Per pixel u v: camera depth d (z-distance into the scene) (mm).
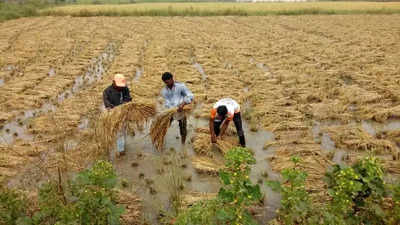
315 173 5492
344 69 12461
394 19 30062
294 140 6738
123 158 6285
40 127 7492
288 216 3615
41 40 19219
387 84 10336
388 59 13922
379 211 3561
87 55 15648
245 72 12164
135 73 12805
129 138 7141
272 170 5820
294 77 11414
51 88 10438
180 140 7023
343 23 27297
